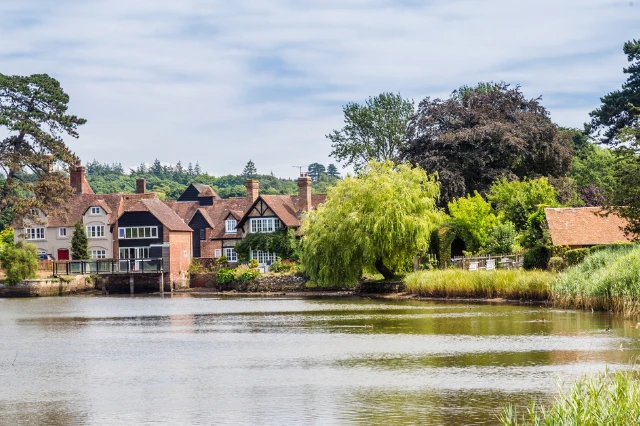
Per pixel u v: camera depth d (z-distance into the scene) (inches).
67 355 1380.4
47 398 1015.0
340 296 2832.2
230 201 4503.0
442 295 2480.3
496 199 3070.9
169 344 1505.9
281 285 3184.1
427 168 3289.9
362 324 1765.5
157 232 4028.1
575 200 3304.6
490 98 3570.4
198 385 1079.6
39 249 4242.1
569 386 1011.9
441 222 2815.0
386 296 2684.5
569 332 1489.9
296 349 1393.9
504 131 3309.5
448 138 3326.8
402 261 2768.2
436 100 3565.5
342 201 2783.0
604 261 1945.1
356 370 1168.8
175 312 2272.4
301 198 3818.9
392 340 1478.8
